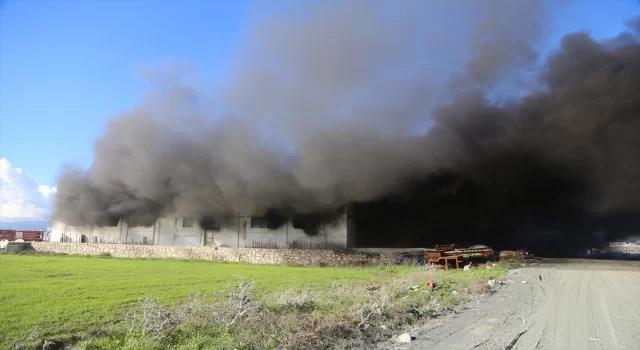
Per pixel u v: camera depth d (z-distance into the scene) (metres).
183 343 6.77
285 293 11.57
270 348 6.50
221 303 9.16
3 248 39.47
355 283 15.61
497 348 6.52
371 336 7.34
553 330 7.73
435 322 8.52
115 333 7.52
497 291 13.24
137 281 15.90
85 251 36.03
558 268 21.98
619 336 7.27
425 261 24.84
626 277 17.45
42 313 9.37
